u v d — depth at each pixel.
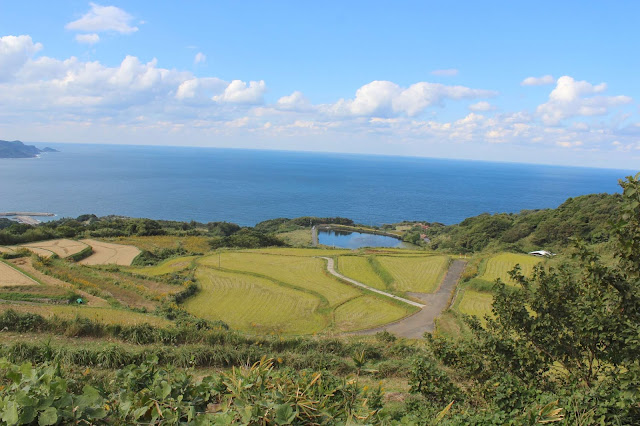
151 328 16.75
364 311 33.91
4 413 3.20
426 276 43.59
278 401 4.10
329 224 108.19
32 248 44.88
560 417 5.22
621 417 5.35
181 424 3.86
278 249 57.28
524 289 8.18
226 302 34.28
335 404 4.75
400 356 17.16
